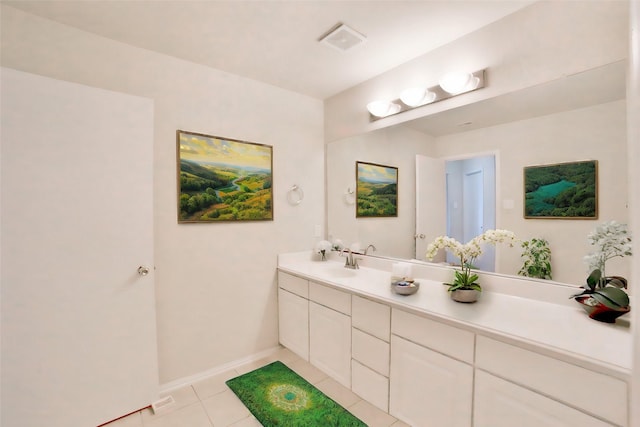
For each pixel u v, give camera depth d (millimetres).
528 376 1160
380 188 2375
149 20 1669
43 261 1575
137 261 1844
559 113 1465
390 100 2273
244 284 2418
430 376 1481
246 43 1910
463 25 1729
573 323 1276
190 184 2125
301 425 1730
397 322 1626
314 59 2117
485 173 1743
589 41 1371
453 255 1885
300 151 2734
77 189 1660
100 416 1730
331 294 2049
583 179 1399
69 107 1639
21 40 1585
